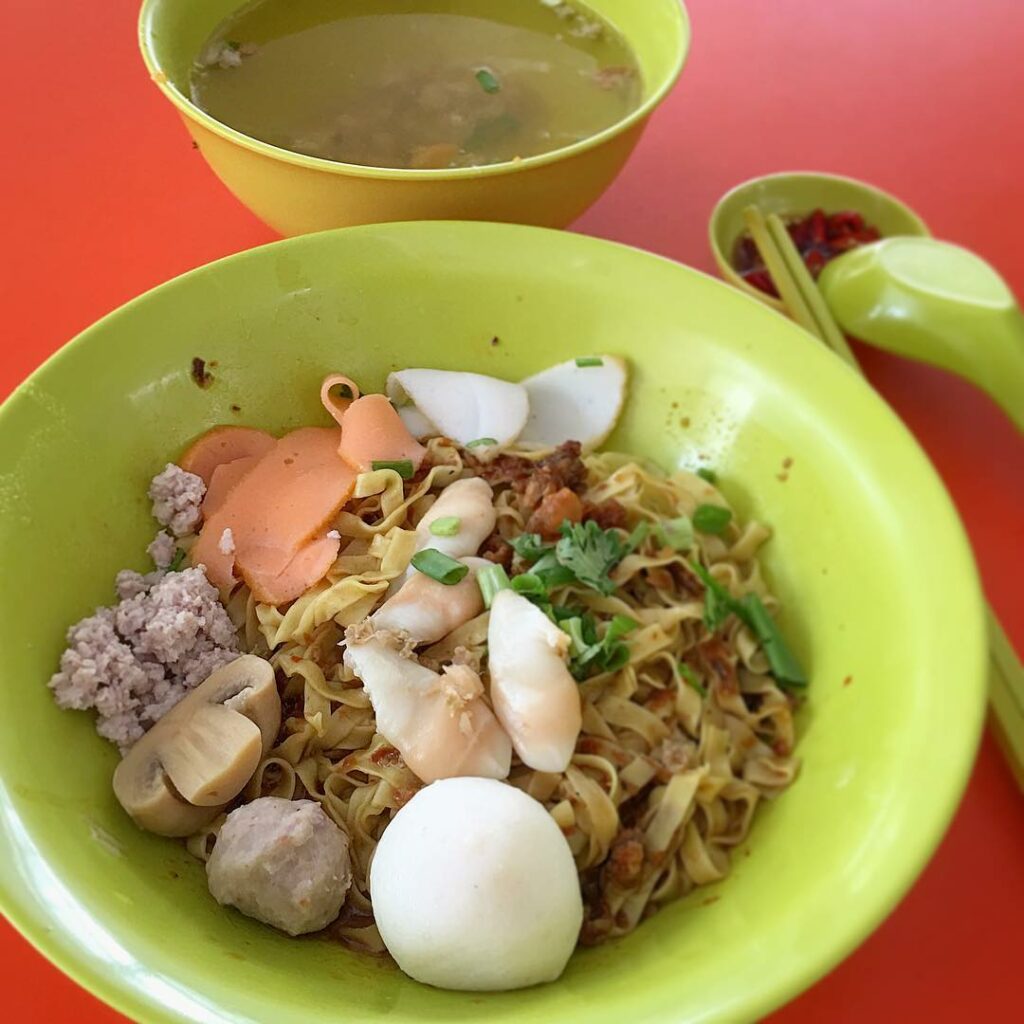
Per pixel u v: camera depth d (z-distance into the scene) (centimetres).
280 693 26
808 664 26
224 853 21
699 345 28
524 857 21
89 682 22
